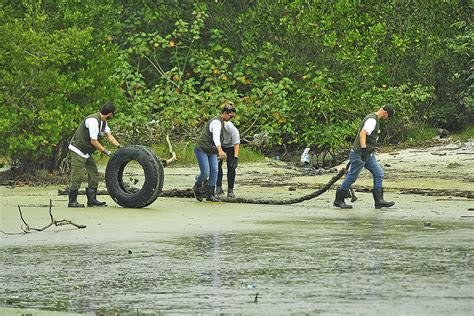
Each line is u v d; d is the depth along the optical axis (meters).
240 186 52.75
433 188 49.91
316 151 78.25
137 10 86.19
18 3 60.12
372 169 41.69
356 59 77.38
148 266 27.20
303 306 21.75
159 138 71.00
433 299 22.20
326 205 43.12
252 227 35.19
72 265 27.53
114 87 58.50
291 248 30.00
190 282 24.81
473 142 73.19
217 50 80.69
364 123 41.28
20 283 25.06
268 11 80.75
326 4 80.31
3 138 55.06
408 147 73.25
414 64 80.12
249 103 74.31
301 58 79.44
